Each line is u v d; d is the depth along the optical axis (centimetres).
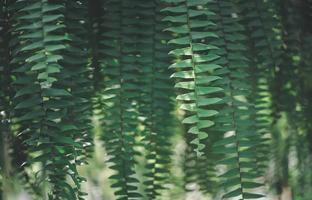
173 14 135
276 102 156
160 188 145
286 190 168
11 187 160
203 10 129
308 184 165
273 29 147
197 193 166
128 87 133
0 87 137
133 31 134
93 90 142
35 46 118
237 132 125
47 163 122
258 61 145
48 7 121
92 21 146
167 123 141
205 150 152
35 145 122
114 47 134
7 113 138
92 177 182
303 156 162
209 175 158
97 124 149
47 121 121
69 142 120
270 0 146
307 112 158
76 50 128
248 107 129
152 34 135
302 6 156
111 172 187
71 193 124
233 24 134
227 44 131
